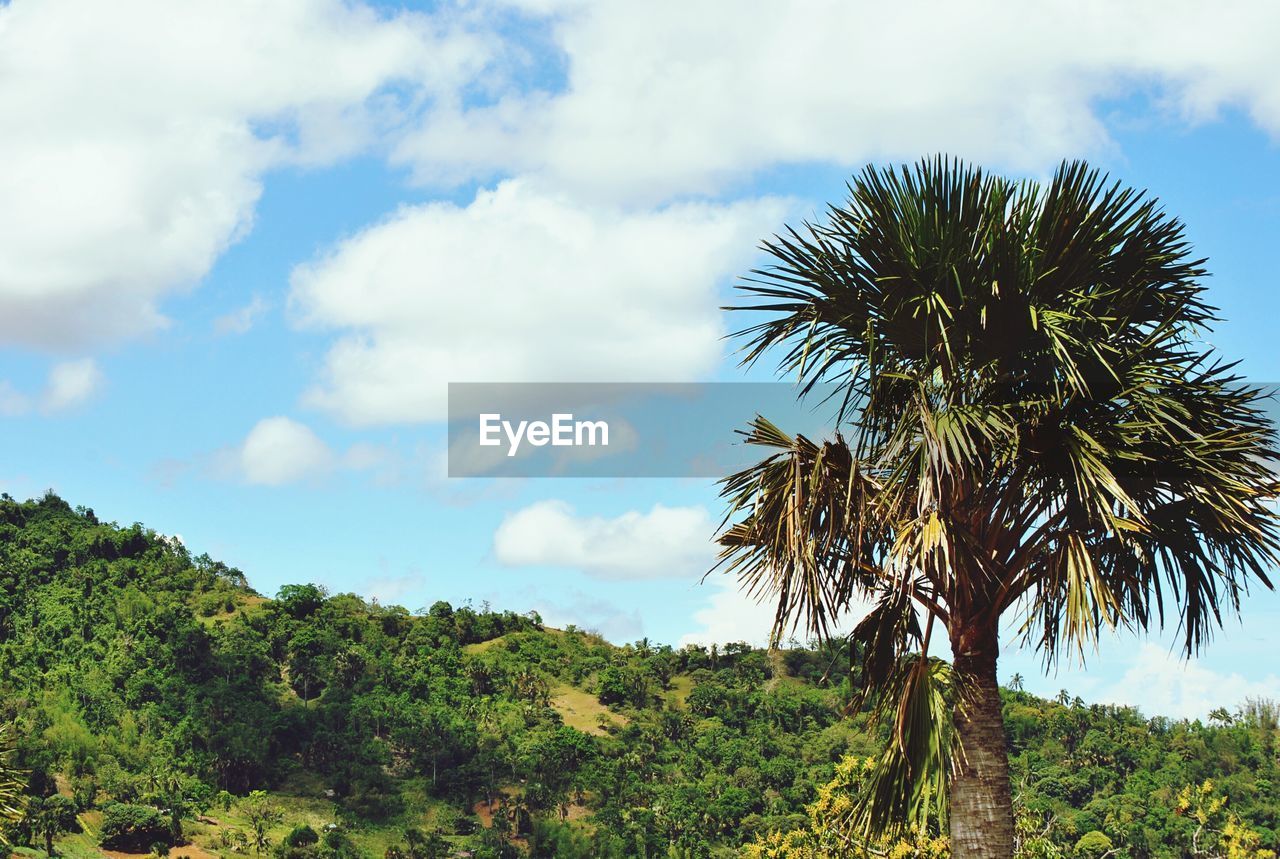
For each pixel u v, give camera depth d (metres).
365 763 149.12
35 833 100.50
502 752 151.88
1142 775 111.94
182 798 129.38
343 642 188.88
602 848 119.44
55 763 130.25
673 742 164.00
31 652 176.25
